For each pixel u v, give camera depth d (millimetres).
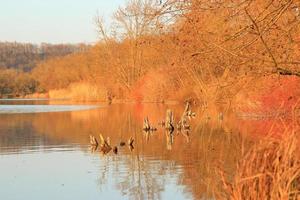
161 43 11711
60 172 21250
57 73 114500
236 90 13031
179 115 47594
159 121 40750
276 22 11203
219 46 11086
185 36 11344
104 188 18047
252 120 35125
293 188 9414
